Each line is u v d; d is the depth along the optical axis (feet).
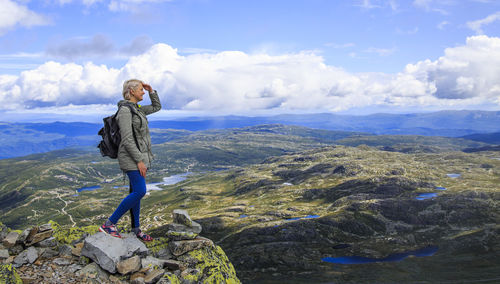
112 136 13.12
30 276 11.48
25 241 12.75
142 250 13.53
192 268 13.75
